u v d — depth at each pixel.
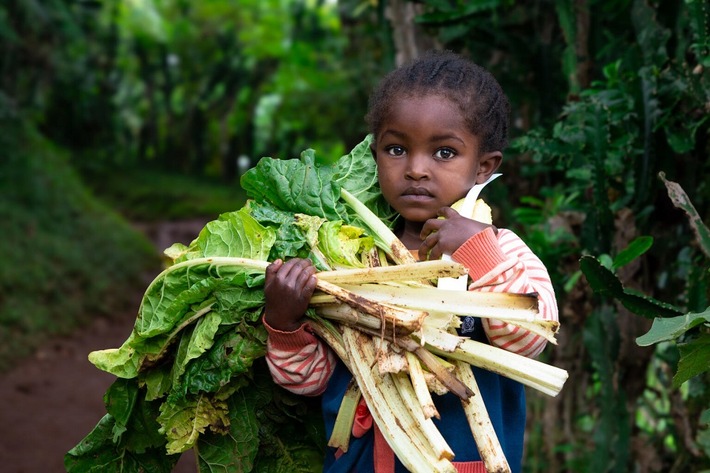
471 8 3.46
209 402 2.15
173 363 2.18
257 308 2.07
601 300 3.01
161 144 23.95
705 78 2.63
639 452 3.24
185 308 2.08
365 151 2.37
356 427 2.08
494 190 3.57
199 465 2.24
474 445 2.05
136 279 12.52
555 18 3.59
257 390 2.26
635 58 2.98
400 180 2.12
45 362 8.83
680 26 2.91
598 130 2.78
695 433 3.04
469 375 1.97
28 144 13.52
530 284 2.01
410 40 4.06
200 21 21.78
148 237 16.64
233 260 2.07
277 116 18.27
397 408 1.94
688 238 2.96
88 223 12.78
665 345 3.29
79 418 7.22
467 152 2.12
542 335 1.93
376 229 2.15
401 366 1.91
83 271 11.28
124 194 19.30
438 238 2.02
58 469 6.05
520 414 2.17
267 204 2.26
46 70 16.58
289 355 2.05
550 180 3.72
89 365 8.92
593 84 3.07
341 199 2.23
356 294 1.97
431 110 2.08
